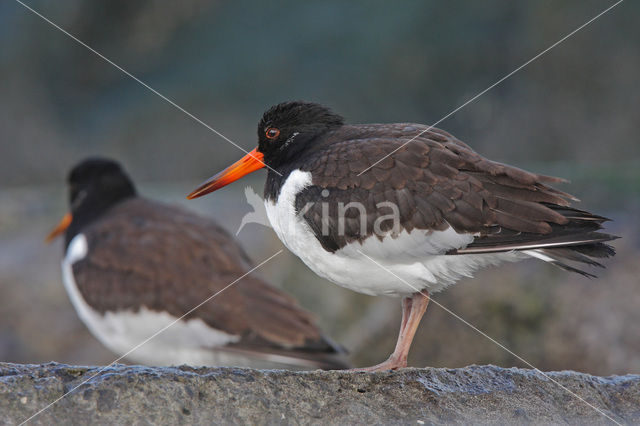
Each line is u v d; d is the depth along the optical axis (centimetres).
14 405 523
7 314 1354
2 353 1327
